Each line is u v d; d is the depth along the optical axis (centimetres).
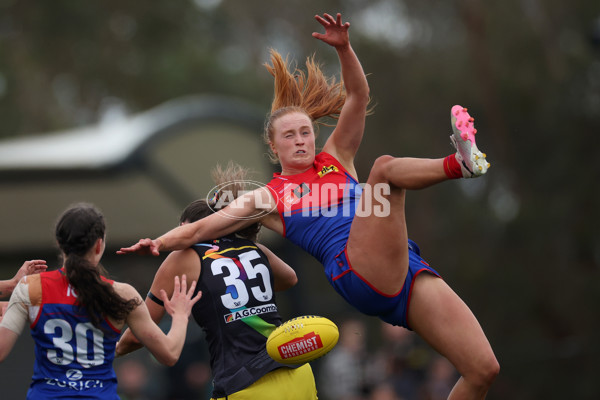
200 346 4088
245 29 10544
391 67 8888
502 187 8612
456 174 1495
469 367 1587
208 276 1680
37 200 4741
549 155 7625
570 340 6438
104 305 1464
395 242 1571
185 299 1612
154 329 1527
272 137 1811
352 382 3844
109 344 1501
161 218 5144
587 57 7450
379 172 1566
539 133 7712
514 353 5941
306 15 9988
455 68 8550
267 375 1634
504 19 8175
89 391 1464
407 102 8781
